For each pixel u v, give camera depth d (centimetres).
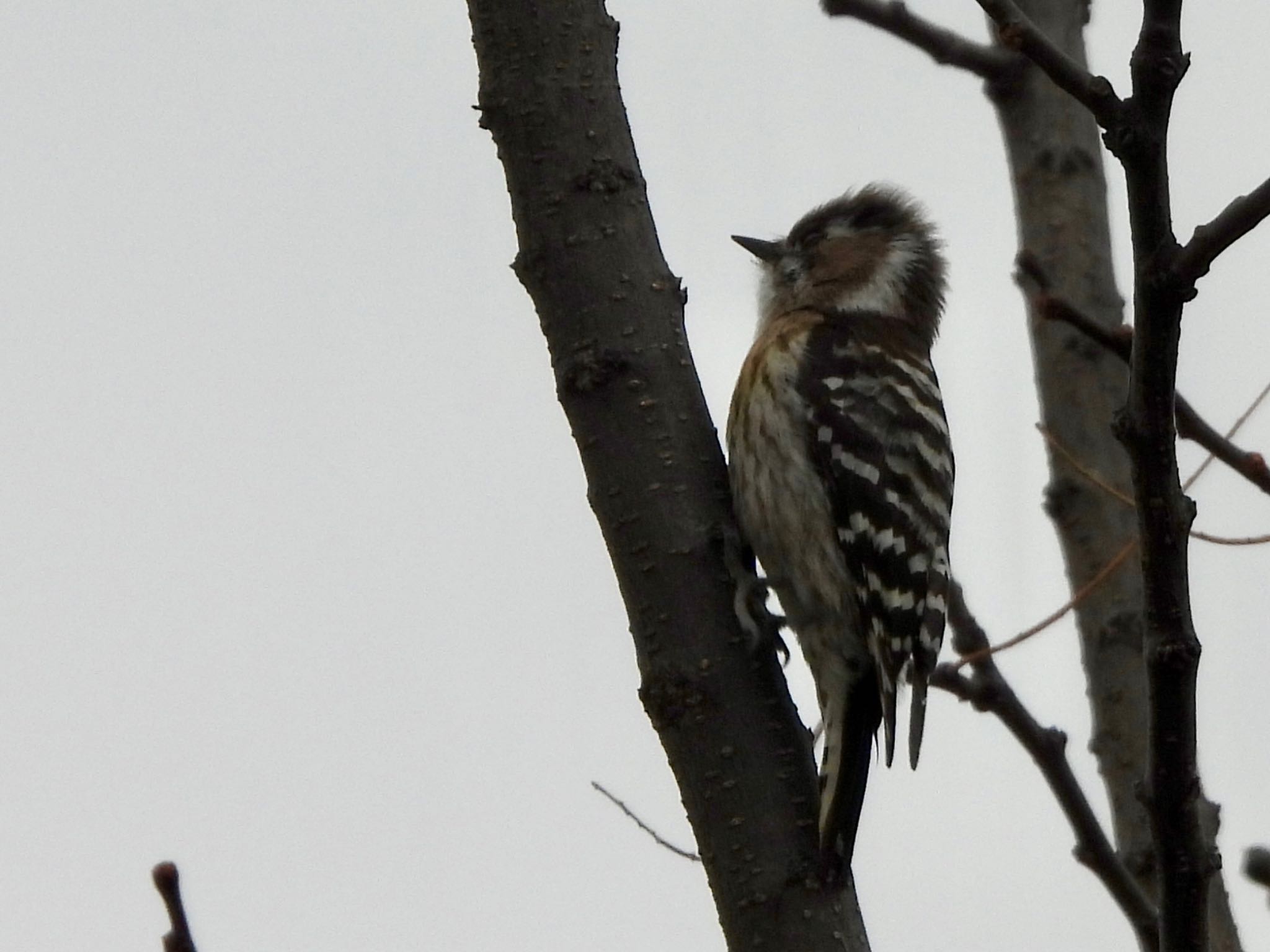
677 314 818
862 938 743
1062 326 1003
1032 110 1049
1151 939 813
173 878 527
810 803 753
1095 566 964
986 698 852
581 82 816
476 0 826
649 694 778
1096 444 984
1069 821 827
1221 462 843
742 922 744
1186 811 640
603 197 812
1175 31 572
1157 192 586
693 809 765
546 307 815
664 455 798
